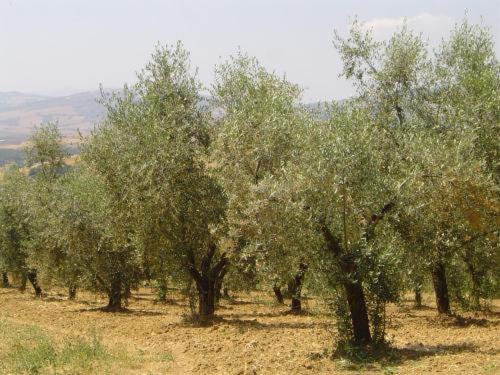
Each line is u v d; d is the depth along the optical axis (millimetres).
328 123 16156
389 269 15242
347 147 14742
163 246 24734
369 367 14102
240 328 22172
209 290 25531
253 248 16141
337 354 15523
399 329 20984
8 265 48688
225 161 21188
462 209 18234
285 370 14328
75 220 31484
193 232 24609
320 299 16000
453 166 16891
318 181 14844
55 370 14477
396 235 17016
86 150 25953
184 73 25469
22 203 45500
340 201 14930
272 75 26406
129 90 25031
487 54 23422
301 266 18219
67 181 41688
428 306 34125
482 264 23375
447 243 18609
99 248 30469
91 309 33031
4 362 15750
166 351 17828
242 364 15188
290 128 19984
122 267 32344
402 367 13758
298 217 15102
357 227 15602
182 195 23844
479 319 22922
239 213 18734
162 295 38188
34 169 50156
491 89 21375
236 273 30891
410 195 15828
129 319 27328
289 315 28281
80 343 17750
